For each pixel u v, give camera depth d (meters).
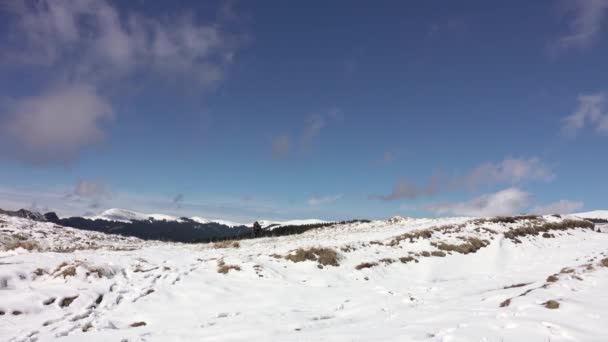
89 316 13.62
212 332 11.26
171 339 10.77
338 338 9.22
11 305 13.44
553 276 15.85
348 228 57.69
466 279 21.95
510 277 21.19
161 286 17.55
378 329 9.91
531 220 46.22
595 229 50.06
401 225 50.75
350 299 16.27
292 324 11.89
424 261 26.89
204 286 17.98
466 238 33.25
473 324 9.18
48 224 56.91
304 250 24.41
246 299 16.66
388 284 20.78
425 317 11.02
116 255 23.61
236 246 34.34
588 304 10.39
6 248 26.41
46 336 11.22
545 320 9.00
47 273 17.25
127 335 11.34
